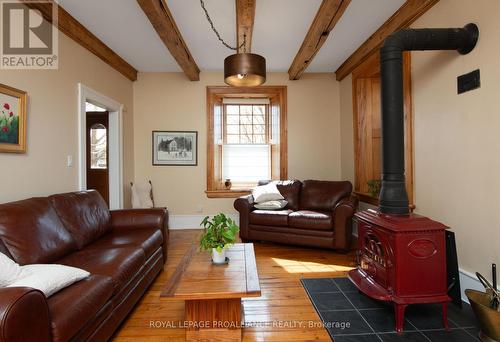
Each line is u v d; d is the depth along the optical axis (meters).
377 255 2.09
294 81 4.76
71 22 2.89
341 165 4.76
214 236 2.00
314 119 4.78
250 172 5.00
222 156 4.99
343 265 3.05
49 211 2.12
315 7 2.74
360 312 2.09
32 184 2.43
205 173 4.75
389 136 2.09
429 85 2.58
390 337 1.79
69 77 2.94
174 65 4.39
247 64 2.54
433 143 2.54
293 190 4.22
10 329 0.99
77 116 3.06
